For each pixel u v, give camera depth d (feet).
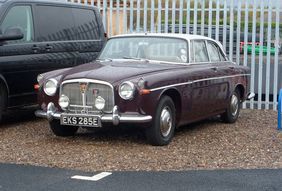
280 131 31.22
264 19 41.45
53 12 33.65
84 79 25.46
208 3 42.32
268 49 41.16
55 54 33.19
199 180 20.33
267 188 19.40
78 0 44.78
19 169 21.79
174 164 22.66
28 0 32.04
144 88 24.70
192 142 27.32
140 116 24.75
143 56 28.99
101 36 37.37
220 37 42.57
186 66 28.58
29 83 31.58
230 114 33.42
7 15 30.45
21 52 30.94
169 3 43.01
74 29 35.04
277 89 41.39
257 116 37.42
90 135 28.84
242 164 22.93
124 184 19.72
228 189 19.22
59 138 27.99
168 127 26.50
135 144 26.45
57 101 26.45
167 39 29.45
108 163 22.63
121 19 44.14
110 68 26.55
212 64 31.27
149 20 43.47
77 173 21.17
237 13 41.86
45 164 22.53
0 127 31.27
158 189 19.15
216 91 30.73
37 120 33.83
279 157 24.35
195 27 42.39
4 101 30.37
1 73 29.73
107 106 25.21
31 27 31.91
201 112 29.48
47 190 18.98
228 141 27.78
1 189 19.13
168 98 26.32
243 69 34.81
